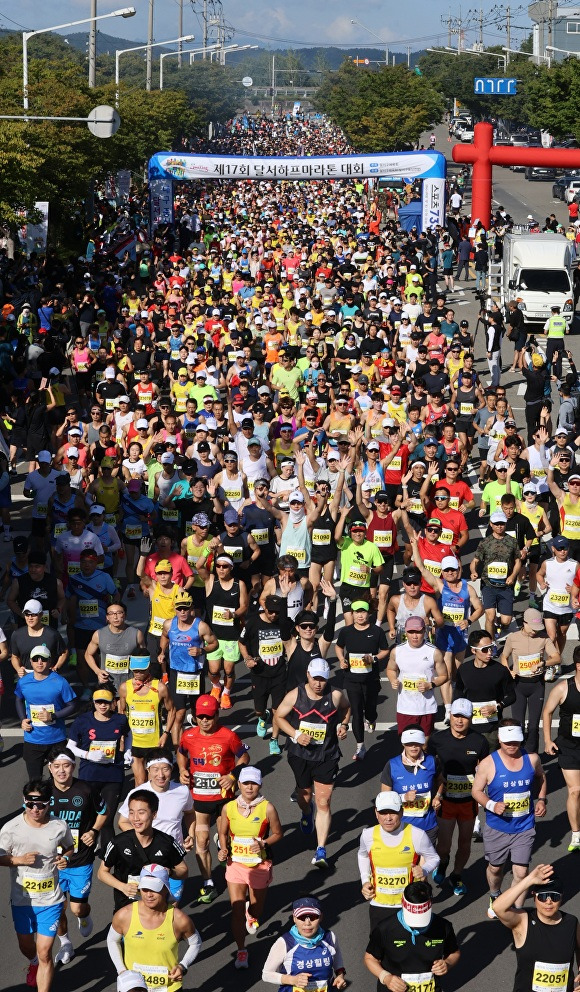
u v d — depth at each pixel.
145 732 17.83
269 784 19.48
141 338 43.53
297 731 16.84
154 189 77.56
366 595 23.02
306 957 12.26
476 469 37.03
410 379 38.66
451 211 89.19
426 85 121.81
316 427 30.11
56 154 62.81
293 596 21.86
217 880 16.84
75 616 22.12
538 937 12.34
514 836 15.38
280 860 17.34
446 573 20.78
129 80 161.50
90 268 61.97
